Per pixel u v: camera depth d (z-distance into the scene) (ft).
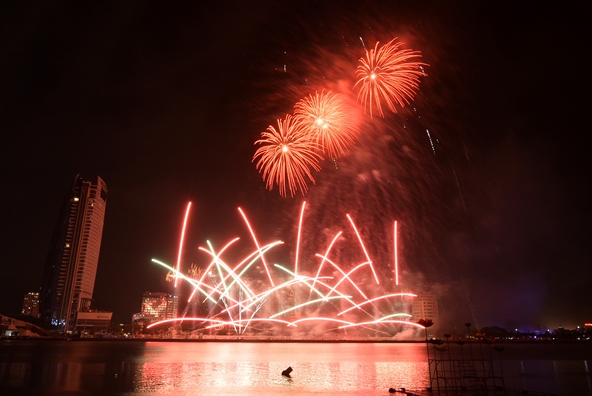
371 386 190.19
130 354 458.50
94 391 179.01
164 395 168.25
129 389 184.44
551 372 258.78
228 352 516.73
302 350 583.99
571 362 353.92
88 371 262.06
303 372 256.73
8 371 261.85
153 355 439.63
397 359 381.40
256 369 277.23
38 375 239.91
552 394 159.84
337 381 209.97
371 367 291.79
